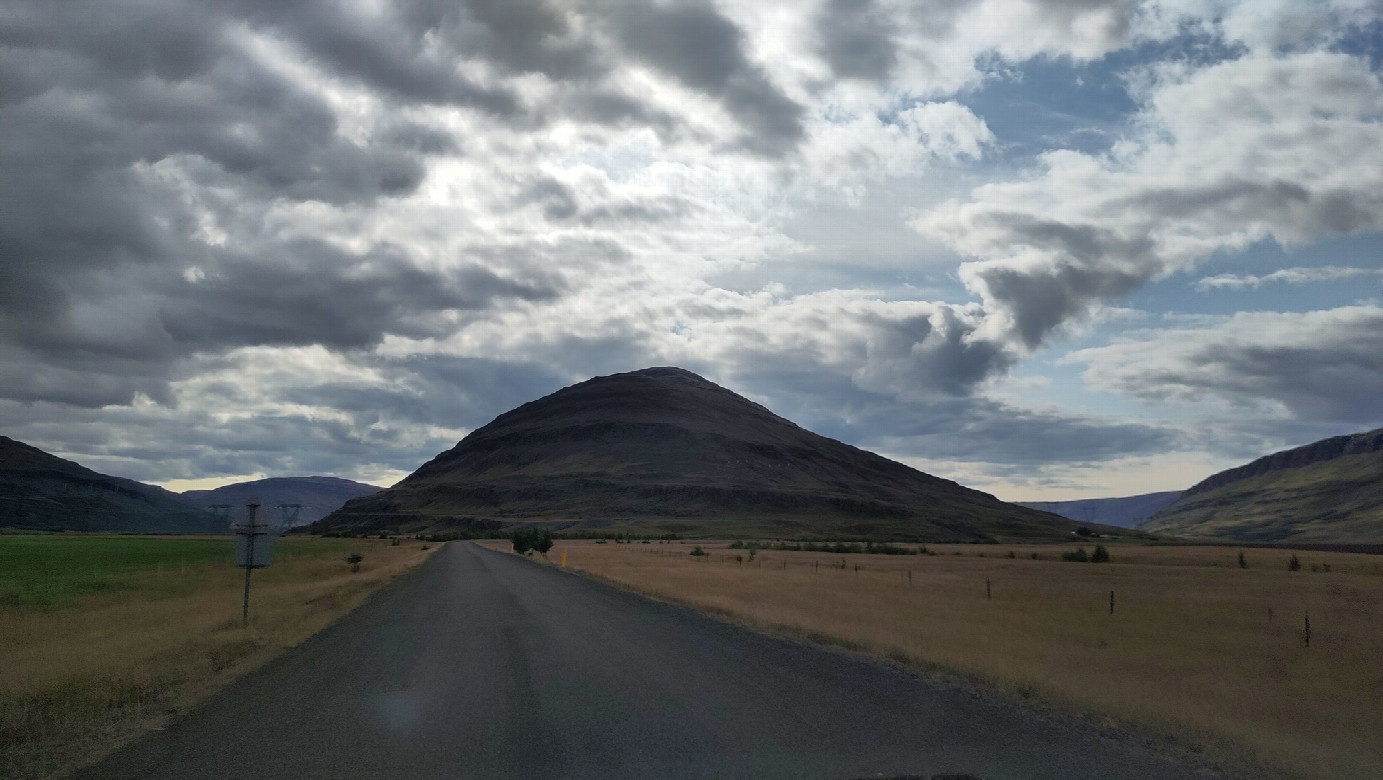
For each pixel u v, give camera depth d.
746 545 116.75
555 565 57.28
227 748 8.88
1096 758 8.25
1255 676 14.68
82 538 125.38
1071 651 16.19
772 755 8.23
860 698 11.11
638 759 8.12
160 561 61.25
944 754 8.29
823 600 28.27
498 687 12.23
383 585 37.94
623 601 28.09
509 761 8.16
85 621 22.47
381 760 8.30
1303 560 78.75
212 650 16.09
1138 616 25.50
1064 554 85.69
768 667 13.84
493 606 26.25
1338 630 22.11
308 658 15.56
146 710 10.88
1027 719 9.94
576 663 14.41
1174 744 8.95
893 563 71.12
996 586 39.69
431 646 17.05
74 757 8.62
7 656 15.03
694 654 15.45
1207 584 42.12
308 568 55.66
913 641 16.59
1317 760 8.43
